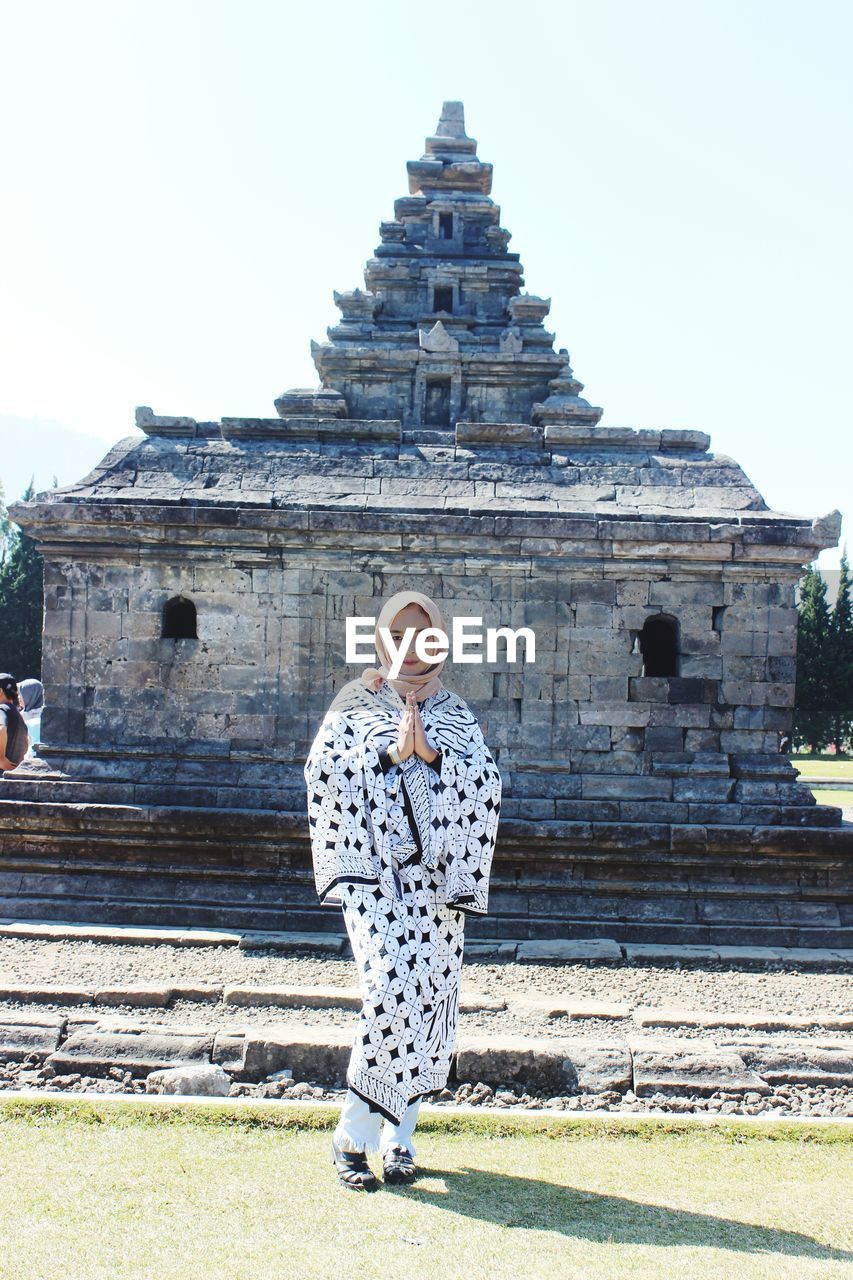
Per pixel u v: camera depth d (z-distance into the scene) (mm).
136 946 13477
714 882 15078
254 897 15039
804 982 12812
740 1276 6035
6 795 15477
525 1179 7340
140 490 16281
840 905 15086
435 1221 6617
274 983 11867
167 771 15656
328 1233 6406
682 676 15773
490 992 11891
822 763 48281
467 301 21422
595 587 15836
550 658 15766
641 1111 8742
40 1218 6480
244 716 15820
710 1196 7133
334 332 20547
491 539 15656
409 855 7387
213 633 15914
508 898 15016
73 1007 10680
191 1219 6531
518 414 20156
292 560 15883
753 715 15766
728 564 15750
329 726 7680
